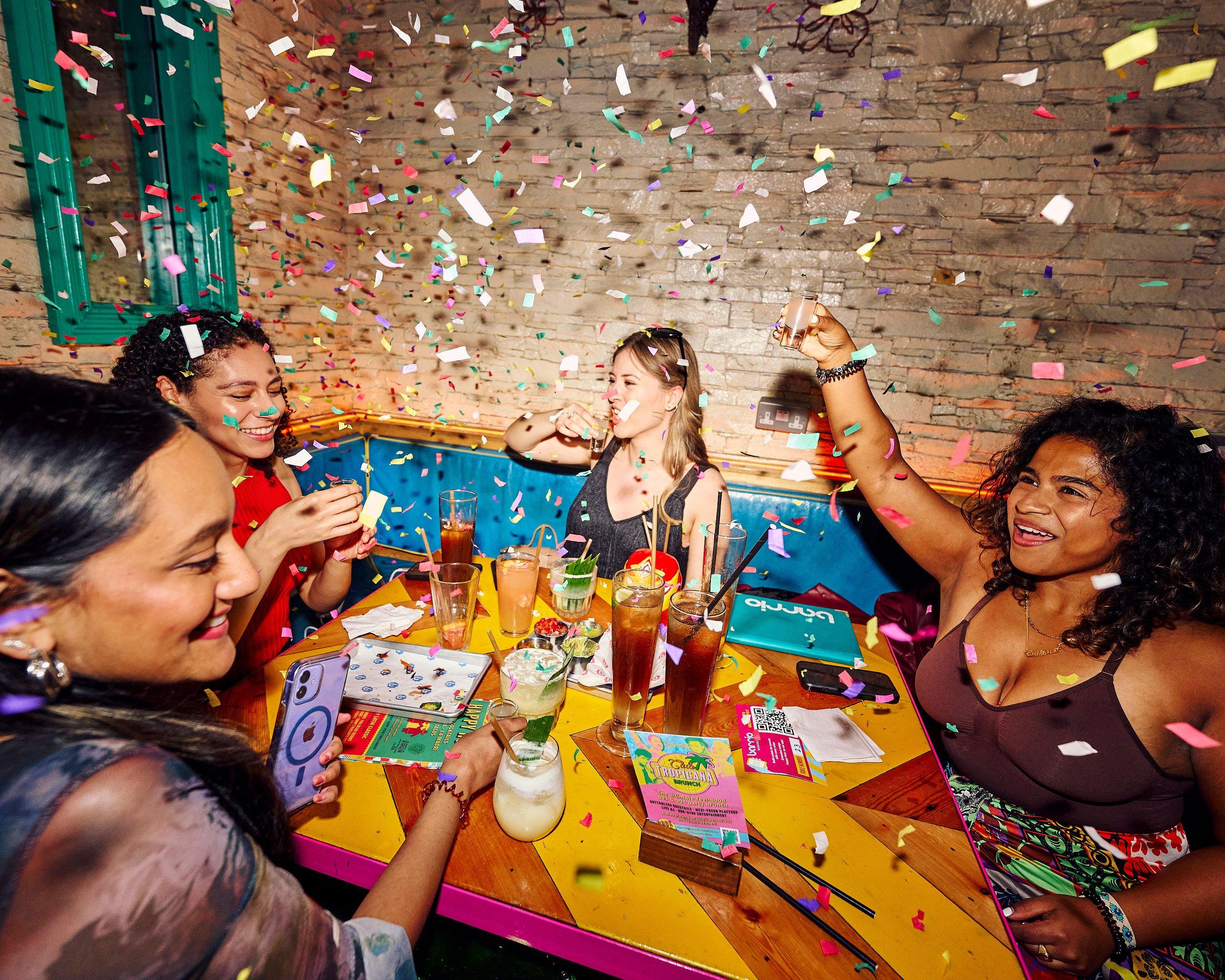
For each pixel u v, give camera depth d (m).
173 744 0.51
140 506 0.46
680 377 1.97
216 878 0.43
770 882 0.77
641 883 0.77
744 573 2.64
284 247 2.82
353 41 3.00
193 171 2.37
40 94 1.83
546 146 2.86
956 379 2.57
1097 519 1.12
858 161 2.53
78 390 0.48
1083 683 1.13
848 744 1.07
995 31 2.31
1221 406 2.32
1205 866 0.95
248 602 1.15
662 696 1.19
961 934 0.72
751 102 2.59
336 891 1.25
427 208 3.08
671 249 2.80
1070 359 2.45
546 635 1.17
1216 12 2.10
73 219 1.95
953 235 2.48
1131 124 2.24
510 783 0.81
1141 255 2.31
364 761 0.94
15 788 0.39
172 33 2.23
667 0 2.59
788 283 2.69
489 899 0.73
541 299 3.02
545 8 2.73
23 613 0.45
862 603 2.52
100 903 0.39
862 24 2.42
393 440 3.13
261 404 1.48
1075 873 1.09
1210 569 1.09
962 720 1.27
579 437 2.12
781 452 2.86
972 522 1.53
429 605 1.47
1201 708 1.05
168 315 1.49
